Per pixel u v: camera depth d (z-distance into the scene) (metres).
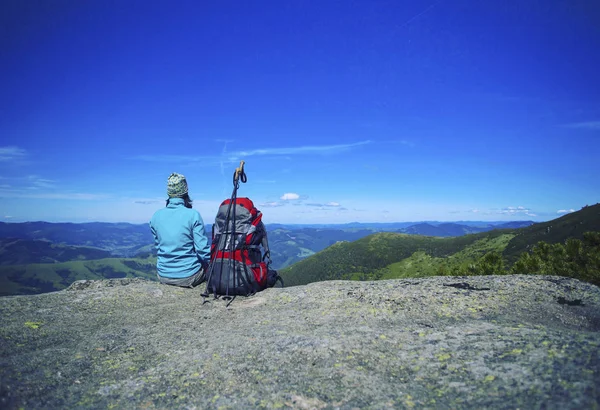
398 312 4.88
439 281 6.05
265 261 6.73
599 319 4.33
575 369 2.68
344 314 4.96
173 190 7.11
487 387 2.71
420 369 3.18
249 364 3.49
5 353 3.76
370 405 2.71
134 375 3.37
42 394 3.00
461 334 3.84
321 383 3.08
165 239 6.91
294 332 4.31
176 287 6.92
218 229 6.60
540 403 2.38
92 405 2.88
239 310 5.55
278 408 2.75
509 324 4.10
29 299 5.68
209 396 2.97
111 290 6.34
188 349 3.94
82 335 4.46
